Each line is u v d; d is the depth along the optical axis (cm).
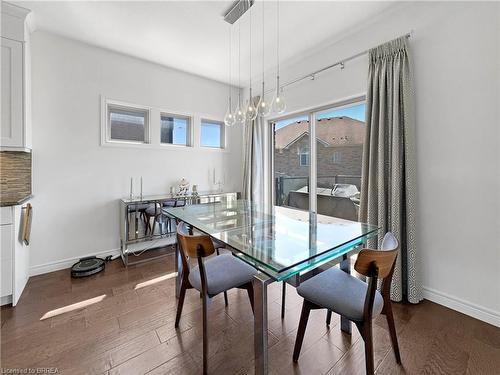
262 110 218
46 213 256
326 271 158
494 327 167
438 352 144
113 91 295
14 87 209
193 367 133
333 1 205
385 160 215
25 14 212
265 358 115
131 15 224
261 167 387
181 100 354
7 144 206
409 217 199
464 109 179
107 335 159
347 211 279
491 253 171
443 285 195
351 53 253
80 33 254
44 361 137
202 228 172
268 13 220
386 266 110
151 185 330
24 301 200
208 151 387
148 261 294
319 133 307
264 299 115
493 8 164
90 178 283
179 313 166
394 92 205
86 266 256
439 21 189
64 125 264
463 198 182
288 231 164
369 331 112
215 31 250
